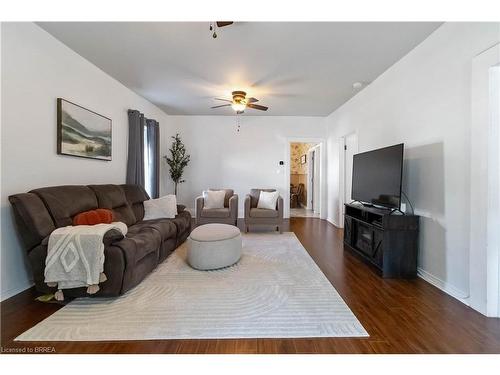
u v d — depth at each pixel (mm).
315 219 6191
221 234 2980
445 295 2297
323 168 6141
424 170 2660
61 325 1788
